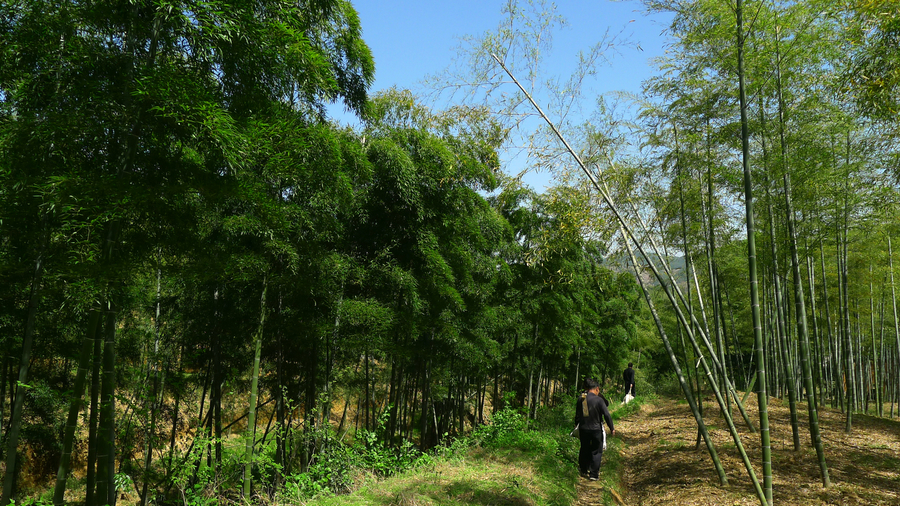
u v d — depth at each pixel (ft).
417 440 46.52
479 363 36.55
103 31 15.47
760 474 20.58
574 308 47.93
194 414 38.22
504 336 49.98
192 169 17.22
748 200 15.31
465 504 16.61
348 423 48.98
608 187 20.39
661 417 43.42
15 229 17.22
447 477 20.21
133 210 15.11
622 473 24.79
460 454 24.77
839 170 26.32
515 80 18.44
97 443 16.99
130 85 14.55
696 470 21.79
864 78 16.94
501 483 19.07
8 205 15.93
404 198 26.94
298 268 23.25
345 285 27.25
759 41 20.79
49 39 15.17
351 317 25.57
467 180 30.01
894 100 16.99
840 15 17.26
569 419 44.80
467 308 34.45
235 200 20.43
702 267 35.63
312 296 25.89
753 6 19.39
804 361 20.38
